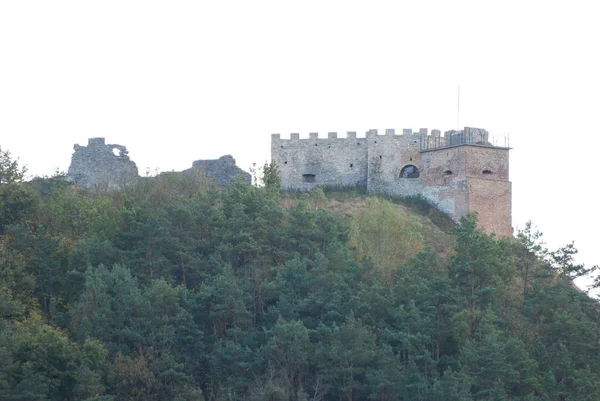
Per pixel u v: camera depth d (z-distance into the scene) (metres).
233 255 88.00
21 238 86.31
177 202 94.81
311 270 84.06
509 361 78.25
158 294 79.25
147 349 76.12
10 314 77.75
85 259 84.25
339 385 76.00
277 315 80.88
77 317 77.44
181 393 73.50
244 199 94.25
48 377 72.44
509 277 91.12
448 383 73.00
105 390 72.44
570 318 84.12
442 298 82.06
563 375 80.25
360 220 99.31
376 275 87.00
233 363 76.50
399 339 78.38
